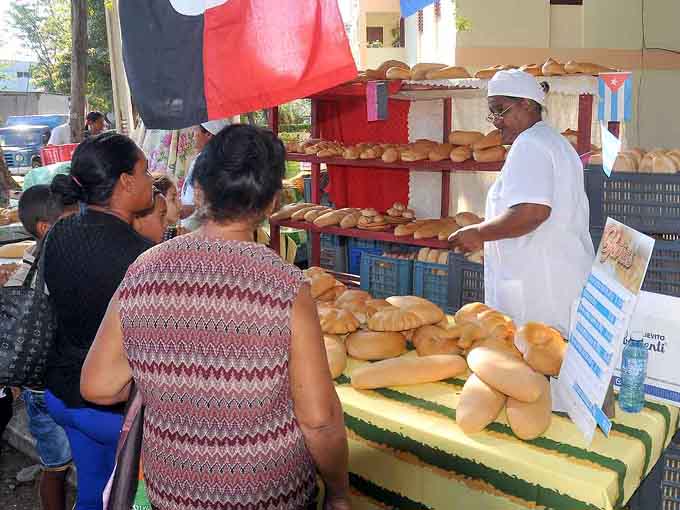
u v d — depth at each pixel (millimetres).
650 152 3338
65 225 2039
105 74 23500
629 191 3135
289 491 1380
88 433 2098
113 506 1518
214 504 1333
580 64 3666
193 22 3473
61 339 2096
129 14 3648
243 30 3416
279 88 3416
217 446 1304
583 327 1660
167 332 1282
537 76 3787
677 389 1764
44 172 4848
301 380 1301
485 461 1540
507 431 1633
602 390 1482
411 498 1707
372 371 1896
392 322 2078
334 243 5469
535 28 8773
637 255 1449
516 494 1514
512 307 2955
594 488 1395
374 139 5285
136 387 1479
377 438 1747
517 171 2746
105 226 2008
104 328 1401
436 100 4984
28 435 3752
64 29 37031
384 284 4703
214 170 1303
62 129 8859
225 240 1311
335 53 3334
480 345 1953
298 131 11570
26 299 2049
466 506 1604
